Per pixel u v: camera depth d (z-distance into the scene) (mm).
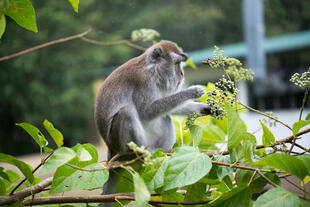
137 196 2455
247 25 17844
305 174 2756
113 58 25500
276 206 2527
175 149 3066
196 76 19547
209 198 3553
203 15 25406
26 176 3227
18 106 24500
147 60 6152
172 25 25375
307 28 20547
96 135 24766
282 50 18250
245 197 2869
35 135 3379
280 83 18797
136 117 5734
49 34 24719
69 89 24719
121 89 5758
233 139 3127
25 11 3188
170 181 2869
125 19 26125
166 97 5801
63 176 3133
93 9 26328
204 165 2891
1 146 24844
